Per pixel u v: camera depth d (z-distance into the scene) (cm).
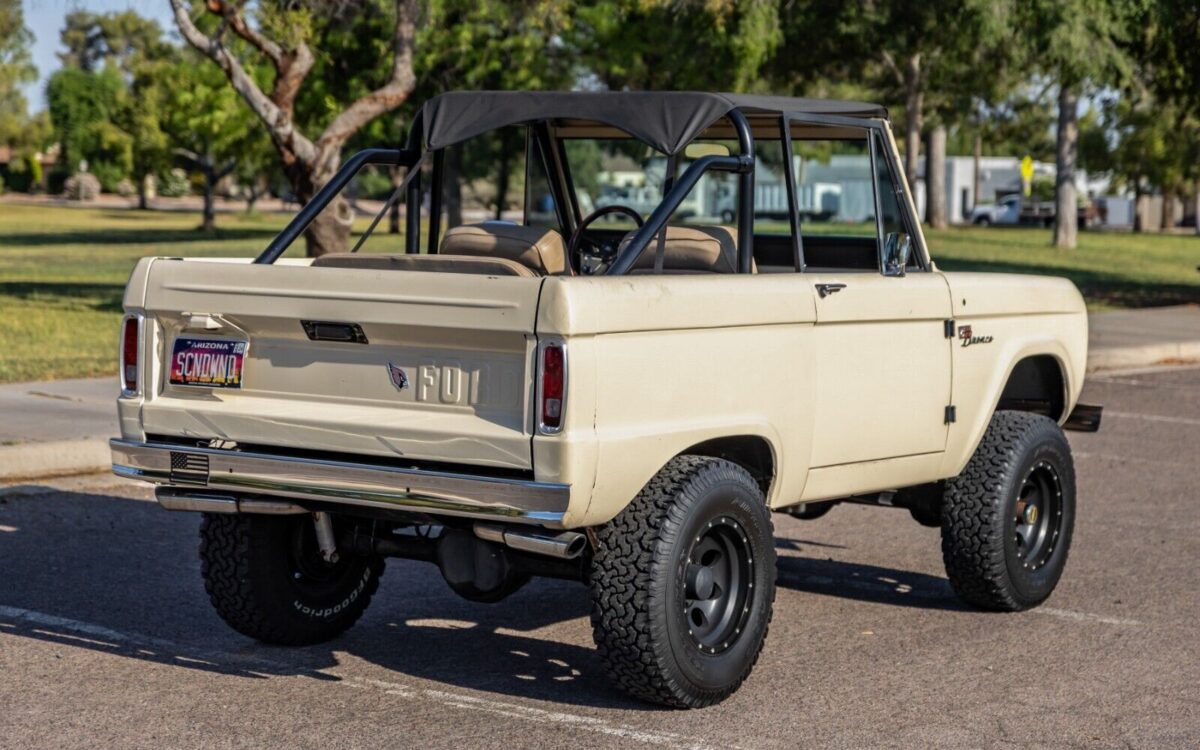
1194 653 642
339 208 1691
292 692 568
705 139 687
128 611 685
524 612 700
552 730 526
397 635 656
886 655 634
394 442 514
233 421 546
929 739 523
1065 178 4525
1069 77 2405
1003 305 693
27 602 696
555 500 488
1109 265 3641
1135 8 2364
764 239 743
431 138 633
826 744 516
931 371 652
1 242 4353
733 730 529
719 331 543
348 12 1875
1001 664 621
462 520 525
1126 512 956
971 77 3828
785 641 655
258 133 5053
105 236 4838
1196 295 2706
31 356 1526
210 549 608
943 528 693
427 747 506
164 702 554
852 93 4419
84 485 969
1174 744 523
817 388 592
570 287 485
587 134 688
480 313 496
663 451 520
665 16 2384
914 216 672
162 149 6419
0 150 10900
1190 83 2675
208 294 551
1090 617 703
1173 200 7906
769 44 2394
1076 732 534
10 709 543
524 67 2558
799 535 885
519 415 499
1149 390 1578
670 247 630
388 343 521
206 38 1619
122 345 574
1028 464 696
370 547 584
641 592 518
